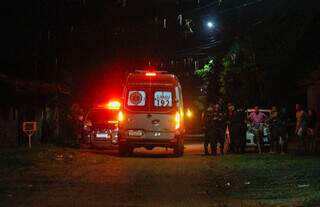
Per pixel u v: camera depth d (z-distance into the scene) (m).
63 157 22.86
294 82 40.06
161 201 12.22
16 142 30.23
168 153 27.41
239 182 15.39
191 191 13.79
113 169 18.94
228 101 43.72
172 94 23.95
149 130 23.86
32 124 27.22
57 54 36.84
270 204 11.70
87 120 30.02
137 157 24.30
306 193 12.78
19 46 32.47
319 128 26.11
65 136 37.25
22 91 29.53
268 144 27.31
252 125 26.81
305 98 41.16
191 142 39.88
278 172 17.17
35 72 32.75
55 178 16.31
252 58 42.09
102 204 11.78
